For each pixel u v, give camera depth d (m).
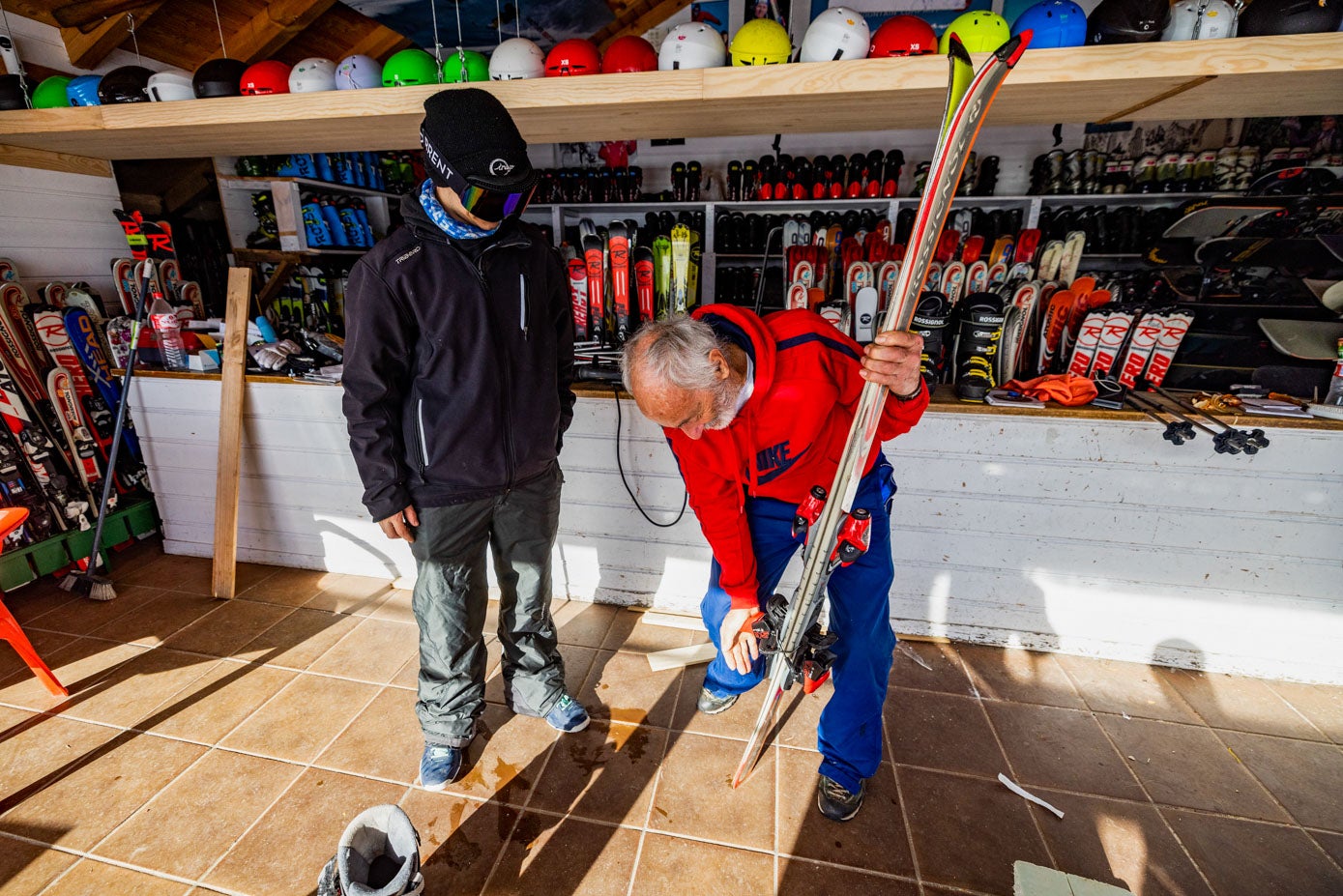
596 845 1.38
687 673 1.96
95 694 1.81
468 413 1.33
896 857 1.36
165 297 2.77
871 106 1.76
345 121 1.92
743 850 1.37
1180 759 1.63
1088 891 1.25
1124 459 1.80
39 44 2.49
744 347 1.10
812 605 1.24
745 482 1.37
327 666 1.95
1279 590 1.84
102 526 2.33
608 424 2.08
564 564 2.31
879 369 1.00
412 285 1.25
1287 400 1.84
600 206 3.99
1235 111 1.90
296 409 2.30
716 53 1.77
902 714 1.78
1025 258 2.93
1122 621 1.98
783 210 3.89
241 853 1.34
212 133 2.15
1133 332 2.14
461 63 1.83
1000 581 2.02
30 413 2.36
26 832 1.38
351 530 2.44
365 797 1.48
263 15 2.88
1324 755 1.64
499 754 1.62
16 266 2.45
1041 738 1.70
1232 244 2.65
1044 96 1.68
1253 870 1.34
